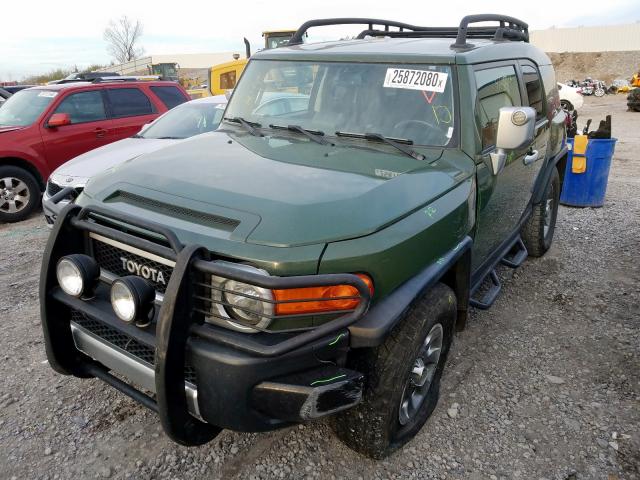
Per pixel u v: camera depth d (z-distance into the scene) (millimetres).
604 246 6066
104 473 2697
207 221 2311
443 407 3268
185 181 2592
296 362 2119
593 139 7398
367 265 2221
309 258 2125
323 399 2135
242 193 2422
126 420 3084
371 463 2795
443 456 2869
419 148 3104
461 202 2852
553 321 4359
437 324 2814
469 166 3076
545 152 4957
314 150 3092
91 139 8102
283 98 3629
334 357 2232
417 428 2934
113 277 2545
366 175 2703
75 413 3141
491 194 3393
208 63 56625
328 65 3553
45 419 3086
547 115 4949
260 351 2025
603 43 52094
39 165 7609
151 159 3008
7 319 4309
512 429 3090
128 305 2199
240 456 2826
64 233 2586
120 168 2967
